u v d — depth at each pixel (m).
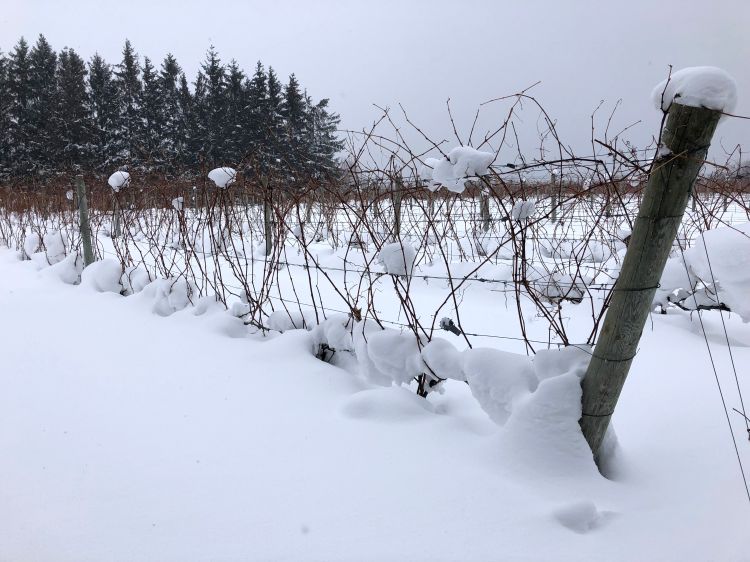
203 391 2.97
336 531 1.79
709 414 2.71
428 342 2.81
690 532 1.77
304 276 6.68
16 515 1.90
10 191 11.16
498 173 2.56
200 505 1.94
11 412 2.76
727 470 2.16
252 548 1.71
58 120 32.19
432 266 6.30
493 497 1.96
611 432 2.27
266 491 2.02
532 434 2.15
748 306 2.44
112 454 2.31
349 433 2.45
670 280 3.54
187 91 33.72
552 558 1.66
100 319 4.47
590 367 2.11
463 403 2.91
